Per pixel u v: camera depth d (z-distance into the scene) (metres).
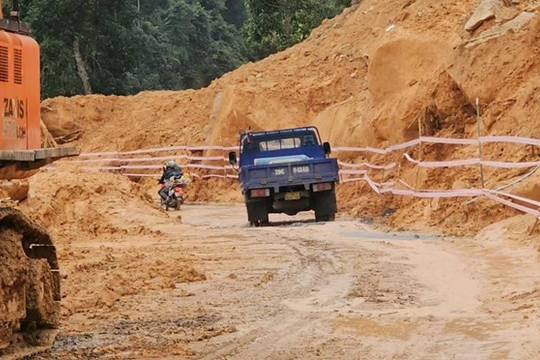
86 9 73.88
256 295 16.78
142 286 17.80
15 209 11.41
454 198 26.72
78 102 63.53
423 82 34.94
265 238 26.03
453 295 15.95
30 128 12.16
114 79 78.06
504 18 32.59
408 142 32.25
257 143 35.12
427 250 21.70
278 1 74.44
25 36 12.24
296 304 15.71
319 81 51.75
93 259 21.28
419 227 26.70
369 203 33.75
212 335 13.33
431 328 13.30
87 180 31.77
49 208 28.97
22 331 11.66
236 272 19.75
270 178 31.62
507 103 28.91
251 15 75.88
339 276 18.59
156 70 92.88
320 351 12.16
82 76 75.00
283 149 35.06
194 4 102.94
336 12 78.44
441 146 30.94
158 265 20.09
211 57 101.25
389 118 37.31
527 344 11.91
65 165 38.84
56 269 12.09
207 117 56.75
